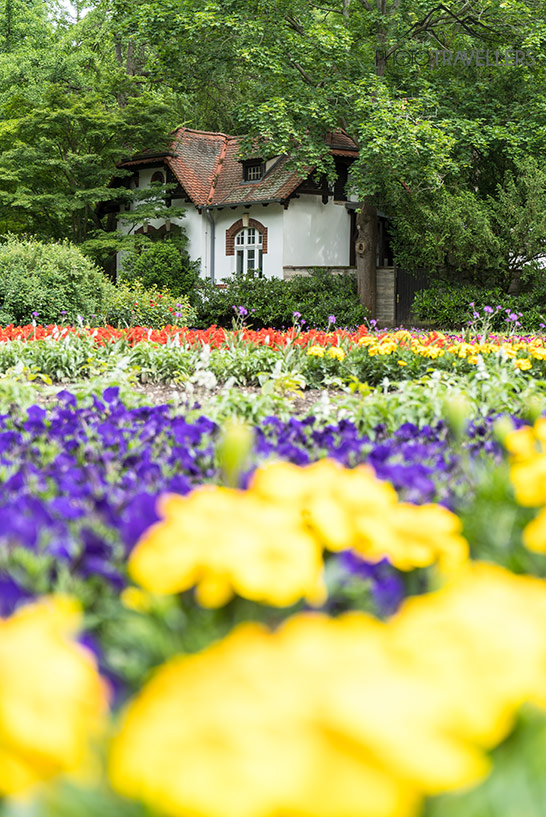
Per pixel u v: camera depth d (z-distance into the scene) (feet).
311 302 92.43
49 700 3.29
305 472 7.25
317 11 104.78
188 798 2.63
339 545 6.34
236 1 84.58
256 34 83.05
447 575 6.62
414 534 6.66
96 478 10.30
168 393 35.09
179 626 5.69
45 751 3.11
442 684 3.41
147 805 2.90
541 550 6.98
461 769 2.77
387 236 108.27
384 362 37.47
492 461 11.93
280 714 2.82
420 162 84.33
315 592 5.68
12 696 3.23
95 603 6.32
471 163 95.40
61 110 106.11
